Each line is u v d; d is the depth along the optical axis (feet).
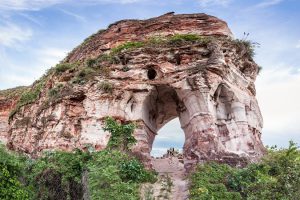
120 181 53.72
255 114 84.53
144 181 64.08
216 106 79.20
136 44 86.43
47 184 59.72
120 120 77.87
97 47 97.30
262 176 57.26
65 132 80.28
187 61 80.53
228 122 78.33
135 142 69.92
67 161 61.72
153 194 59.06
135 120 78.38
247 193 56.03
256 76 94.27
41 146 84.28
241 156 71.31
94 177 52.08
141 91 80.43
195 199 53.31
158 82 80.59
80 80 85.05
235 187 59.26
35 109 105.19
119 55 85.30
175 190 61.87
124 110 78.84
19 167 55.26
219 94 79.92
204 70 77.25
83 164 60.18
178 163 96.58
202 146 72.18
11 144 105.91
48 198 58.23
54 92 90.53
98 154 62.23
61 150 73.97
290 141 64.13
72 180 58.80
